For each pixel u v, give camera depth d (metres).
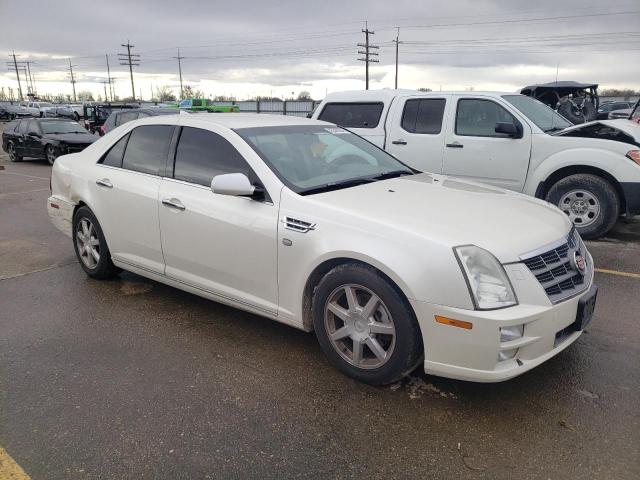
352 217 3.27
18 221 8.34
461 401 3.16
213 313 4.52
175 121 4.48
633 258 6.00
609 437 2.82
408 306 3.04
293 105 47.22
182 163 4.29
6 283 5.33
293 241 3.46
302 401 3.19
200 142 4.22
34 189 11.71
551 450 2.72
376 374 3.23
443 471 2.59
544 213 3.60
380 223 3.16
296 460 2.69
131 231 4.62
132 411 3.12
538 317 2.88
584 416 3.00
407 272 2.96
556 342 3.09
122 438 2.88
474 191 3.99
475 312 2.82
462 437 2.84
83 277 5.48
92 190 4.95
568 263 3.20
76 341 4.02
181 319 4.41
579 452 2.70
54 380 3.47
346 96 8.59
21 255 6.36
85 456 2.74
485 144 7.22
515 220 3.33
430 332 2.95
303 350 3.85
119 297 4.91
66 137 16.56
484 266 2.90
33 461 2.71
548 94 14.64
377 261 3.05
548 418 2.98
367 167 4.40
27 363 3.70
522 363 2.92
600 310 4.46
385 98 8.14
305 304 3.55
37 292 5.06
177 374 3.53
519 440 2.80
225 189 3.58
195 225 4.03
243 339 4.04
